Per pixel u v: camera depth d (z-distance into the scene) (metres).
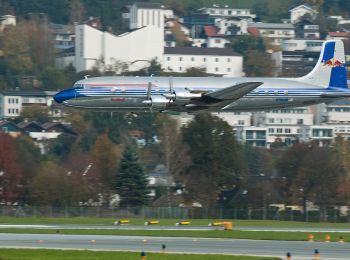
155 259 163.50
